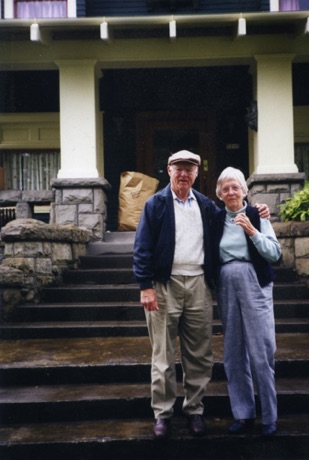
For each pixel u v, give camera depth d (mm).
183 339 3238
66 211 7301
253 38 7387
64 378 3953
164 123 9047
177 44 7480
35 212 8758
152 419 3527
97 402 3549
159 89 8906
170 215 3178
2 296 5355
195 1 8477
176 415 3547
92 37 7402
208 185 9055
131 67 7770
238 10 8523
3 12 8453
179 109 8992
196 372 3225
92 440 3176
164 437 3135
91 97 7441
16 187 8945
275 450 3135
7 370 3949
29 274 5594
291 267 6039
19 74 8773
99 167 8078
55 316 5398
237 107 8875
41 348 4602
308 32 6875
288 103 7363
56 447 3168
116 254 6883
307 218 6211
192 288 3164
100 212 7301
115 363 3994
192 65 7715
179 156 3182
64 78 7441
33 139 8797
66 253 6270
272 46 7371
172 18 6895
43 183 8938
